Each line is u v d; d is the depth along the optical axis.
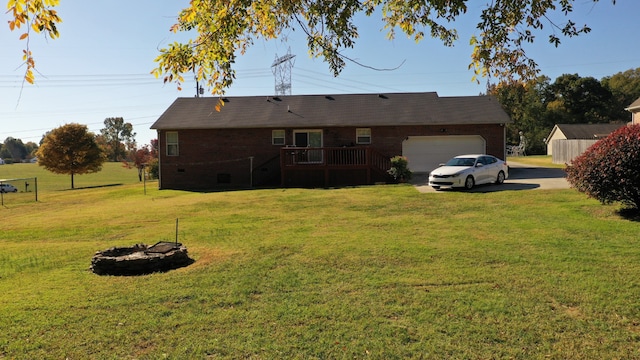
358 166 20.84
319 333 4.04
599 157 9.39
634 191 9.13
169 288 5.43
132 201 17.31
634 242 7.23
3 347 3.82
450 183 15.64
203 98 26.47
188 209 13.84
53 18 2.86
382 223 10.00
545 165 27.84
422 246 7.44
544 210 10.75
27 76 2.90
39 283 5.78
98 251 7.23
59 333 4.11
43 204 18.48
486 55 3.92
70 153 36.28
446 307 4.59
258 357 3.61
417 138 22.53
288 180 21.31
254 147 23.08
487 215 10.52
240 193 18.08
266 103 25.39
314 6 3.94
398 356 3.59
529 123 57.69
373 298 4.93
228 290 5.32
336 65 4.33
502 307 4.54
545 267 5.95
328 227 9.73
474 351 3.64
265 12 4.07
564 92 61.09
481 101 24.38
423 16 4.23
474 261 6.38
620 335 3.85
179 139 23.31
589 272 5.66
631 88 60.34
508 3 3.54
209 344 3.85
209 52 3.63
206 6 3.48
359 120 22.61
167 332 4.11
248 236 8.91
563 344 3.72
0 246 8.81
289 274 5.96
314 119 22.89
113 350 3.76
